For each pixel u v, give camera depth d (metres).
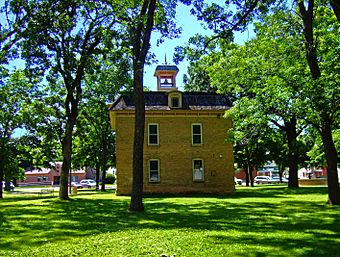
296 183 37.12
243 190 36.69
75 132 43.91
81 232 11.70
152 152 32.44
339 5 11.39
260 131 31.39
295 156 37.28
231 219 14.20
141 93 17.89
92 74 27.45
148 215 16.00
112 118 34.34
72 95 27.56
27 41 21.41
